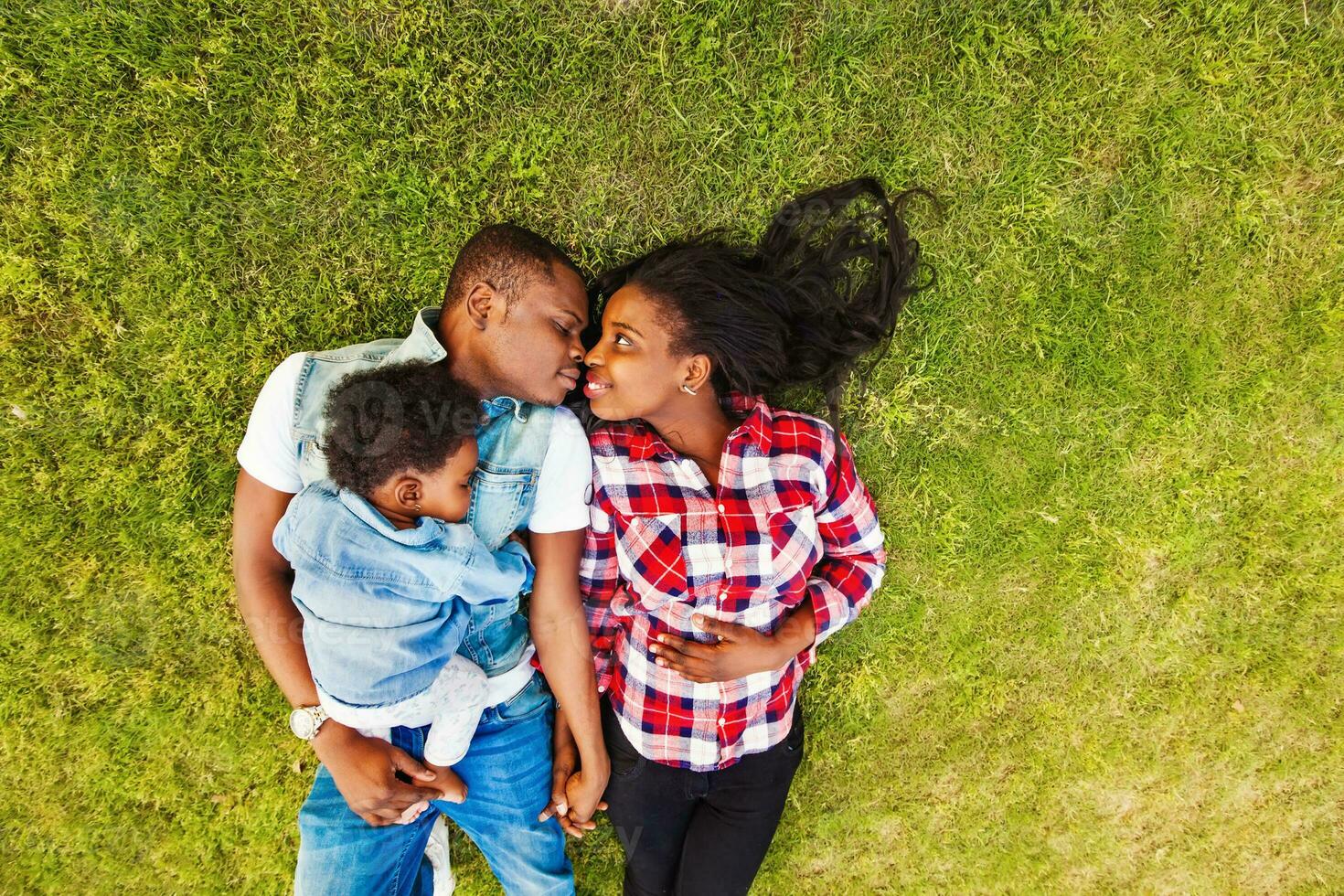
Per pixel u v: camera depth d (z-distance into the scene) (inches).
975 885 86.5
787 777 72.0
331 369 59.7
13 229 72.6
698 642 64.7
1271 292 80.4
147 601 78.3
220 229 74.0
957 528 83.3
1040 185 77.4
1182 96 76.8
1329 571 84.6
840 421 80.2
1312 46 76.0
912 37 74.9
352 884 63.7
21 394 74.5
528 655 67.7
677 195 76.3
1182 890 86.1
